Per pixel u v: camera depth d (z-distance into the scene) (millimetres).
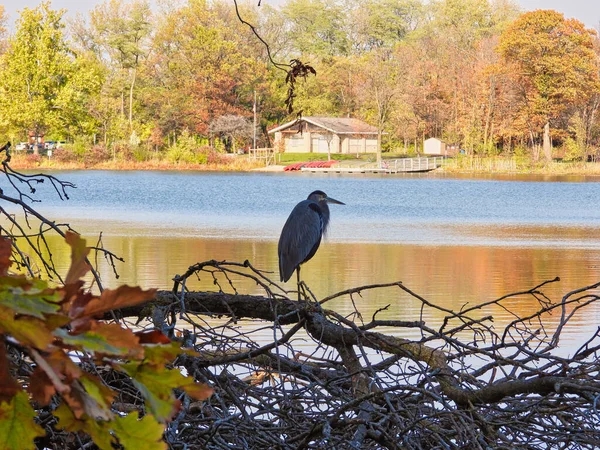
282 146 85562
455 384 4242
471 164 80250
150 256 19078
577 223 31547
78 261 1026
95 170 76562
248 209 36500
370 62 90438
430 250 21578
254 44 87062
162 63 89688
